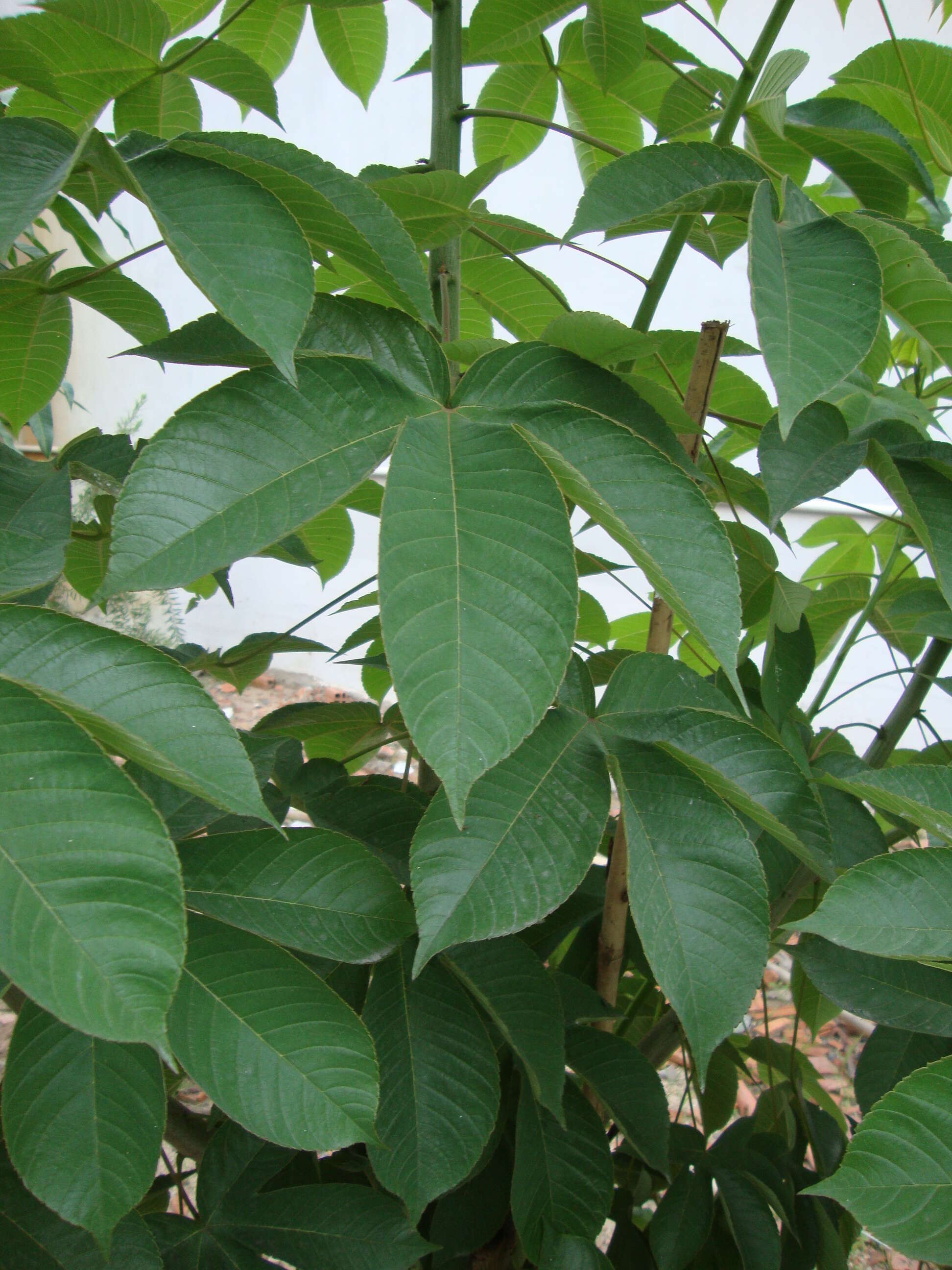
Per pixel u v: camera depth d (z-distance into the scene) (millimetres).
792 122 574
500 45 715
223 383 422
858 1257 1428
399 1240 601
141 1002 301
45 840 311
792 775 552
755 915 481
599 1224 628
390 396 452
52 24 634
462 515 396
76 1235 498
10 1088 421
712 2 782
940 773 559
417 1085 556
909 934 455
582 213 502
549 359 505
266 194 417
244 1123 420
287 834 518
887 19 614
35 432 1028
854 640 838
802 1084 983
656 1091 685
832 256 449
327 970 626
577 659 596
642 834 500
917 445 557
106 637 372
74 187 640
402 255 483
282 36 897
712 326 628
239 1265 601
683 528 424
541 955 778
